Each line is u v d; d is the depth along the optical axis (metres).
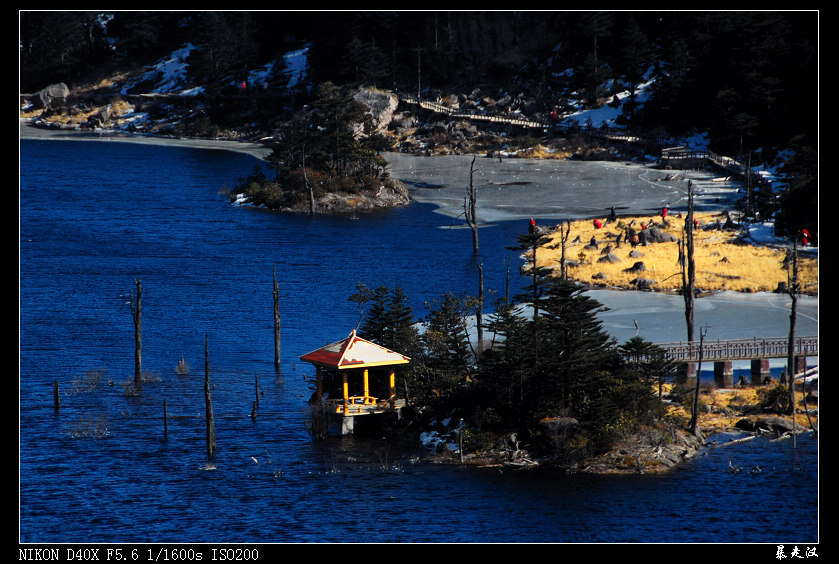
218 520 104.25
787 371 137.00
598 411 117.88
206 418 121.69
